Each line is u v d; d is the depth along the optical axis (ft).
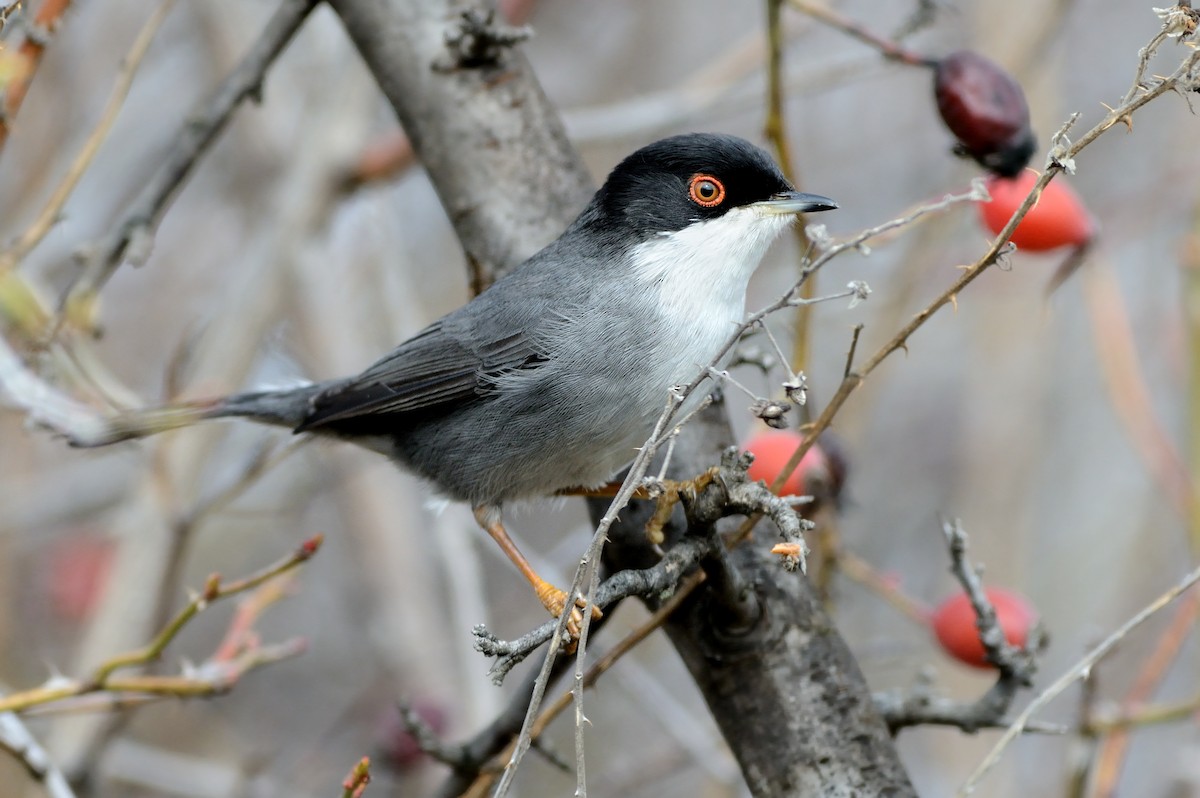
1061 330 46.93
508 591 47.37
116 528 39.06
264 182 47.42
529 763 42.88
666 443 25.11
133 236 27.66
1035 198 18.66
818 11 26.07
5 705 23.11
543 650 28.32
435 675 41.88
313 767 41.98
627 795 37.40
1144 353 44.34
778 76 26.48
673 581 19.26
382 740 32.58
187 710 45.09
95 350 45.34
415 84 27.78
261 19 48.08
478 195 27.61
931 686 25.91
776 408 18.17
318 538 24.26
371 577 43.34
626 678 35.83
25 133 42.63
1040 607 43.27
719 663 22.16
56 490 45.01
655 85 52.54
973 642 25.05
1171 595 20.15
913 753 44.60
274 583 27.63
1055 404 46.44
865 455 49.67
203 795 36.52
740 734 22.18
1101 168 48.08
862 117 50.65
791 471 20.59
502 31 27.27
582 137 38.42
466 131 27.58
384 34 27.94
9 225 40.27
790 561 17.53
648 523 22.04
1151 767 40.04
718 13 53.47
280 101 48.08
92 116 44.24
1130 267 46.75
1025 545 41.98
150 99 46.85
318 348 42.27
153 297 48.83
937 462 49.85
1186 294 30.86
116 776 35.81
